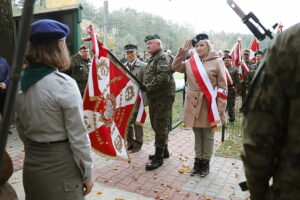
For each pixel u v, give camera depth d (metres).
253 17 1.84
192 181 3.68
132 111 3.54
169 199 3.19
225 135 6.18
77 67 5.11
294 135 0.95
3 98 5.18
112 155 3.15
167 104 4.05
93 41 3.02
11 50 5.87
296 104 0.94
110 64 3.29
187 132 6.41
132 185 3.52
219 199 3.21
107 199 3.17
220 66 3.60
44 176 1.59
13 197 1.74
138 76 4.80
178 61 3.82
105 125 3.13
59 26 1.63
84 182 1.73
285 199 1.00
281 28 4.80
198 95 3.65
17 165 4.08
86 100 2.99
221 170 4.08
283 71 0.97
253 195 1.18
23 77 1.60
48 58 1.58
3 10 5.66
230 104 7.13
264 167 1.07
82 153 1.62
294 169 0.96
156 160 4.16
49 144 1.59
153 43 4.01
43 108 1.54
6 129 0.92
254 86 1.06
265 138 1.02
